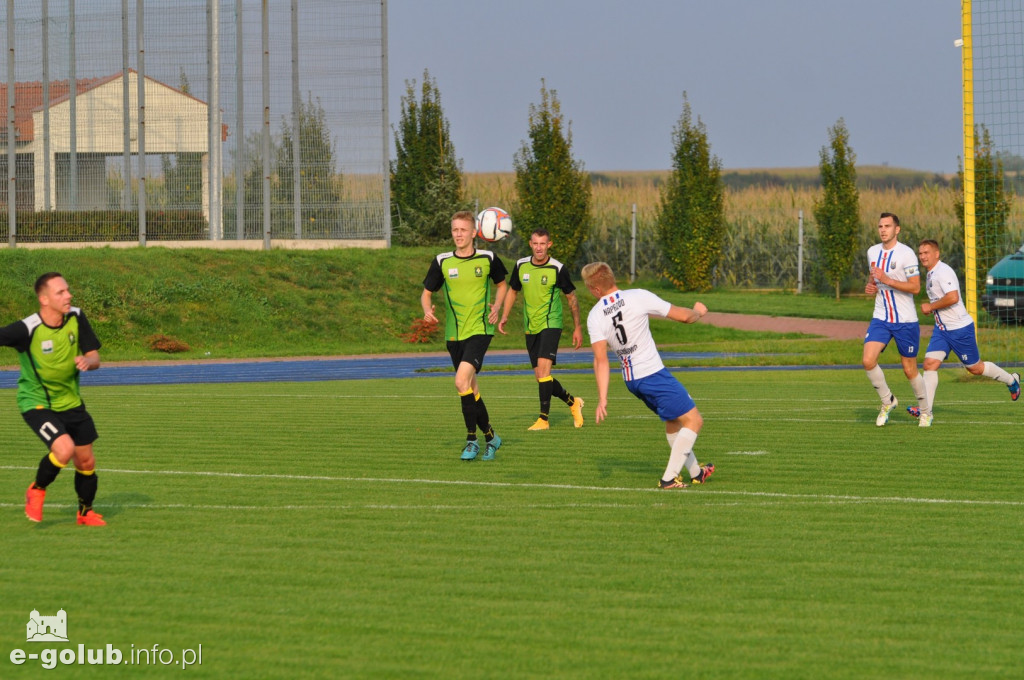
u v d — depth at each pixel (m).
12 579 15.83
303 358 65.62
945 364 51.97
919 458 25.88
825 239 104.25
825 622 13.73
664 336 77.94
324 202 83.88
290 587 15.37
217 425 32.81
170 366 59.69
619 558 16.84
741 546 17.56
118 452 27.58
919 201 115.81
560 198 102.56
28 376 18.84
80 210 84.19
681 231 109.62
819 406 36.84
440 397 41.22
